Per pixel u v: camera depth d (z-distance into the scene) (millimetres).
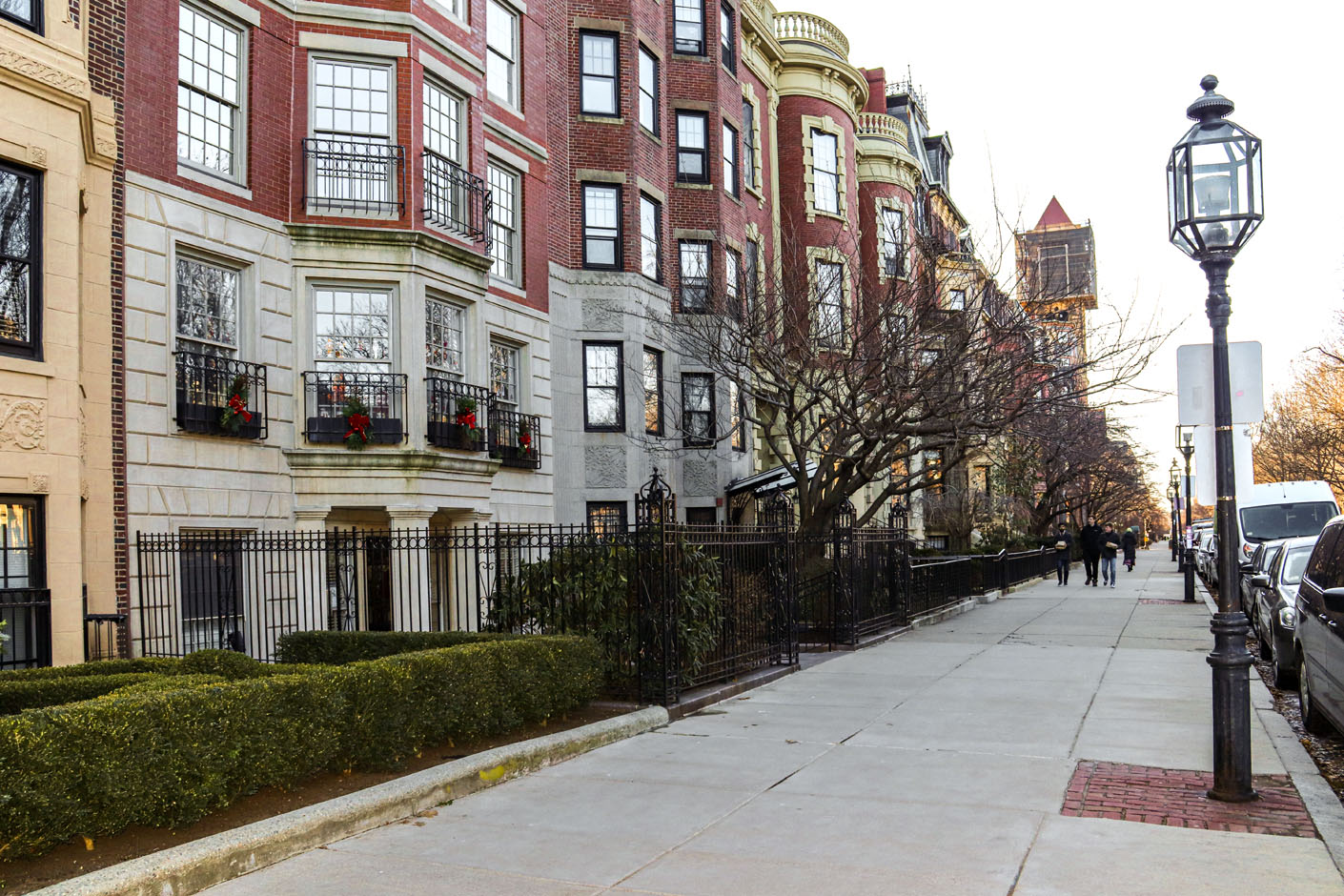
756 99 28844
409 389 15211
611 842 6129
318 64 15414
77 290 10359
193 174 13438
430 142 16594
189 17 13680
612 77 22688
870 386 18469
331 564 15359
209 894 5277
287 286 14781
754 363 21719
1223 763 6812
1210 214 6996
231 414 13359
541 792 7312
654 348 23172
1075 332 17688
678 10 25594
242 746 6289
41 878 5184
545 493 19938
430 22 16422
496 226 19047
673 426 23656
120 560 12086
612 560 10984
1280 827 6199
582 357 21812
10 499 9680
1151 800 6863
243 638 13750
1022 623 19984
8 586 9633
